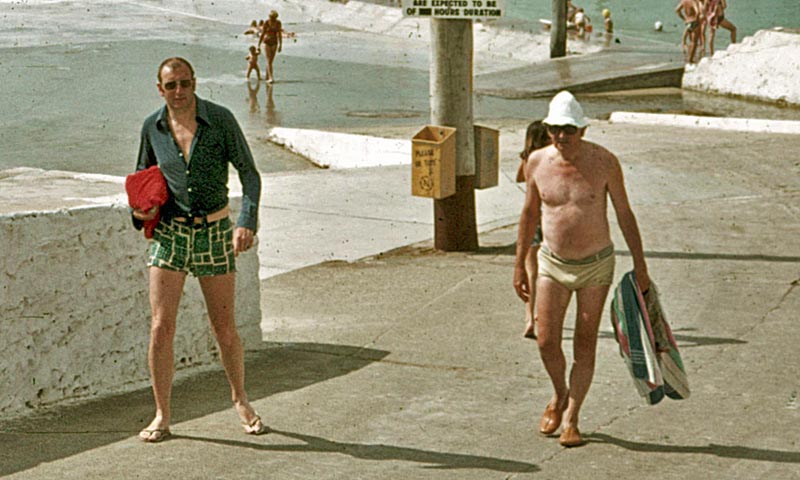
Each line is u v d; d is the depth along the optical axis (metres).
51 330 9.54
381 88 40.97
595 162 8.20
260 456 8.18
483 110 35.44
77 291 9.71
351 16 62.00
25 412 9.35
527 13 89.62
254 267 11.45
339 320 12.52
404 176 22.09
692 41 42.41
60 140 29.77
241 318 11.33
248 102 37.00
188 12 63.19
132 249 10.16
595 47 49.91
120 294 10.09
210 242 8.27
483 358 10.87
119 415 9.27
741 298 12.80
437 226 16.16
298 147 28.33
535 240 11.38
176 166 8.11
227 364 8.62
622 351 8.18
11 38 53.00
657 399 8.09
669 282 13.67
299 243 16.73
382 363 10.77
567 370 10.39
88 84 40.34
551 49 47.72
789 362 10.39
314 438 8.58
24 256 9.27
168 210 8.24
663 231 16.67
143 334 10.34
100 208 9.84
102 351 9.98
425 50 53.09
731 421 8.84
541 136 10.57
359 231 17.52
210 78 42.84
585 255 8.25
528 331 11.59
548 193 8.31
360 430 8.77
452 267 15.04
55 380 9.60
